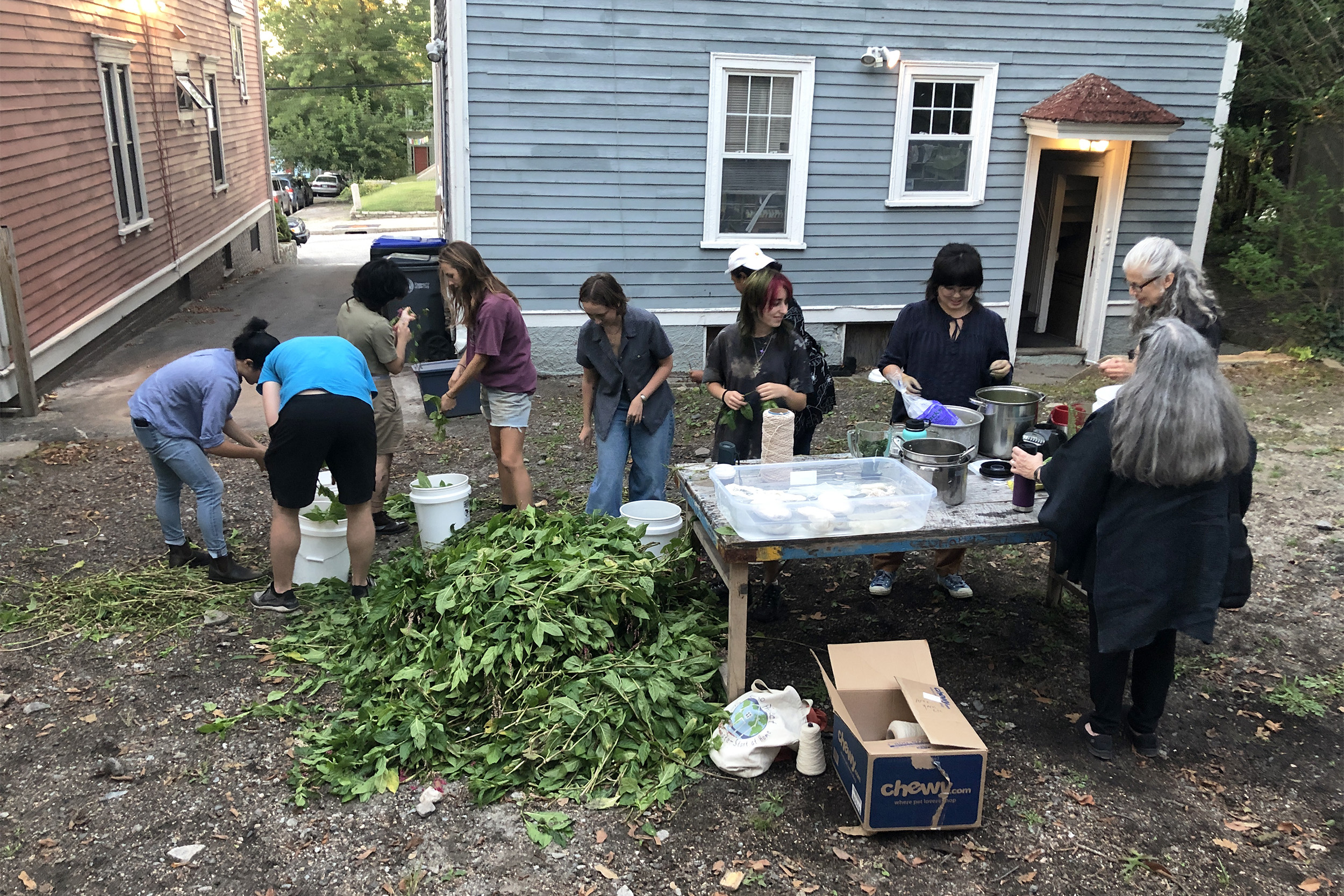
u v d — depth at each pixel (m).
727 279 9.49
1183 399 2.82
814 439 7.30
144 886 2.73
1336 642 4.16
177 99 13.00
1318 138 9.45
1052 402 8.40
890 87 9.23
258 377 4.58
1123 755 3.38
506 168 8.75
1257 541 5.23
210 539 4.60
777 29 8.86
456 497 4.92
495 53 8.45
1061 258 10.93
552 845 2.90
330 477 5.24
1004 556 5.13
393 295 5.09
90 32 9.87
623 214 9.09
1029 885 2.77
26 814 3.01
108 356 10.00
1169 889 2.76
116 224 10.41
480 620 3.58
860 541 3.30
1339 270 8.92
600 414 4.80
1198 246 10.20
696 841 2.93
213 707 3.60
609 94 8.73
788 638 4.21
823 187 9.41
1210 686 3.84
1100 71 9.58
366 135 46.72
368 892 2.72
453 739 3.38
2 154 7.80
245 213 17.33
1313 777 3.27
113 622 4.27
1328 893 2.74
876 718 3.24
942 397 4.31
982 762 2.88
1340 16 9.07
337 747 3.32
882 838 2.96
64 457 6.67
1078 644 4.18
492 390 5.12
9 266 7.47
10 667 3.87
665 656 3.63
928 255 9.84
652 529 4.33
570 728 3.28
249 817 3.02
